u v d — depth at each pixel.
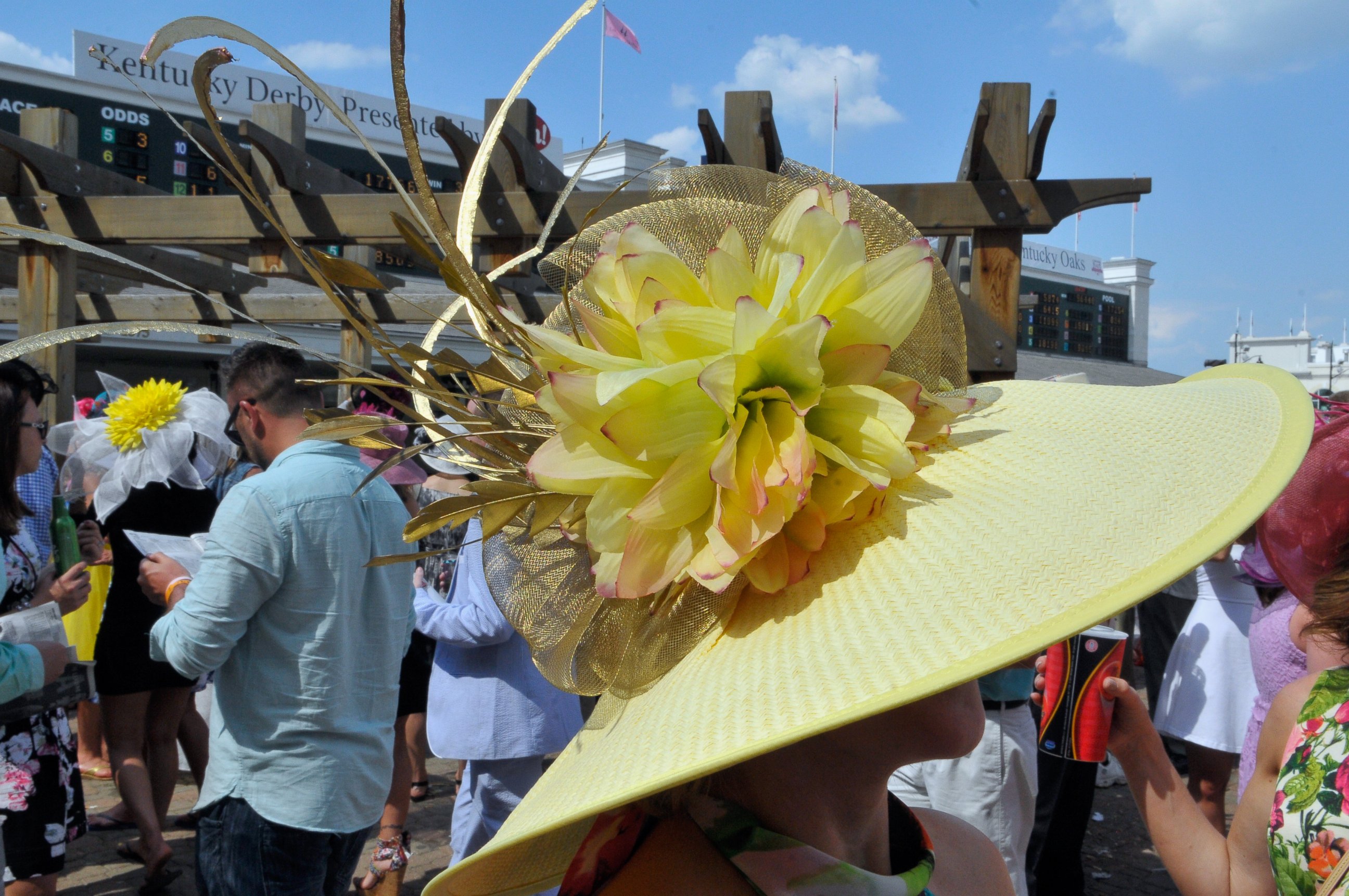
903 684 0.64
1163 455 0.78
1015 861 2.53
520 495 0.84
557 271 0.96
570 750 0.91
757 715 0.68
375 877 3.25
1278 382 0.87
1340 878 1.16
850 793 0.89
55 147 4.17
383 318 5.02
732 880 0.84
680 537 0.74
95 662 3.27
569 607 0.93
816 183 0.92
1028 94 3.08
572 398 0.71
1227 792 4.69
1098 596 0.65
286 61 0.75
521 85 0.93
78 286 5.91
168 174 8.13
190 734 4.07
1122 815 4.63
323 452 2.38
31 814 2.74
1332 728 1.24
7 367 2.78
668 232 0.92
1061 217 3.06
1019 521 0.73
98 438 3.65
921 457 0.80
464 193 0.93
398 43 0.74
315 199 3.97
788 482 0.68
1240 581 3.61
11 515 2.71
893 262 0.75
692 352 0.72
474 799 3.00
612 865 0.90
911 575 0.72
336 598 2.27
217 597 2.15
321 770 2.23
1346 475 1.35
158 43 0.67
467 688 2.93
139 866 3.76
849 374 0.74
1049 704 1.49
